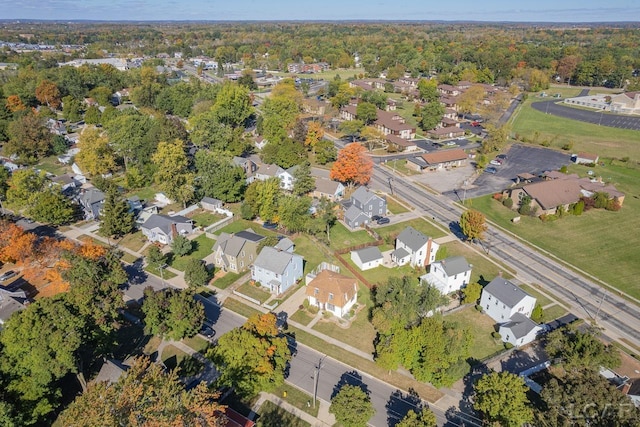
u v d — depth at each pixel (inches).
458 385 2066.9
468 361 2202.3
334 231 3501.5
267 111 5753.0
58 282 2711.6
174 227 3262.8
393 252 3100.4
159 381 1568.7
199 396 1503.4
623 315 2578.7
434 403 1963.6
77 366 1911.9
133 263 3063.5
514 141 5876.0
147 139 4458.7
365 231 3503.9
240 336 1936.5
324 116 6633.9
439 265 2755.9
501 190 4318.4
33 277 2874.0
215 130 4837.6
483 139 5935.0
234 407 1914.4
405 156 5275.6
